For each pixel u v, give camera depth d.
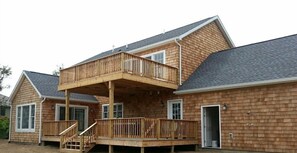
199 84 15.31
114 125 13.23
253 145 12.91
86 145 13.49
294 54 13.66
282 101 12.24
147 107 17.81
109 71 13.77
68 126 15.97
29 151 14.39
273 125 12.40
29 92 19.81
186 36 17.19
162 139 12.86
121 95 19.31
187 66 16.95
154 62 14.88
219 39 20.00
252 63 14.81
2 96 35.62
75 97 20.27
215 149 14.19
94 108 21.47
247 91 13.40
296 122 11.73
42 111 18.45
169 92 16.61
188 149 14.93
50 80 21.19
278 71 12.84
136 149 14.62
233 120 13.71
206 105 14.79
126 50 19.80
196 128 14.80
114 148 14.79
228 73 14.96
